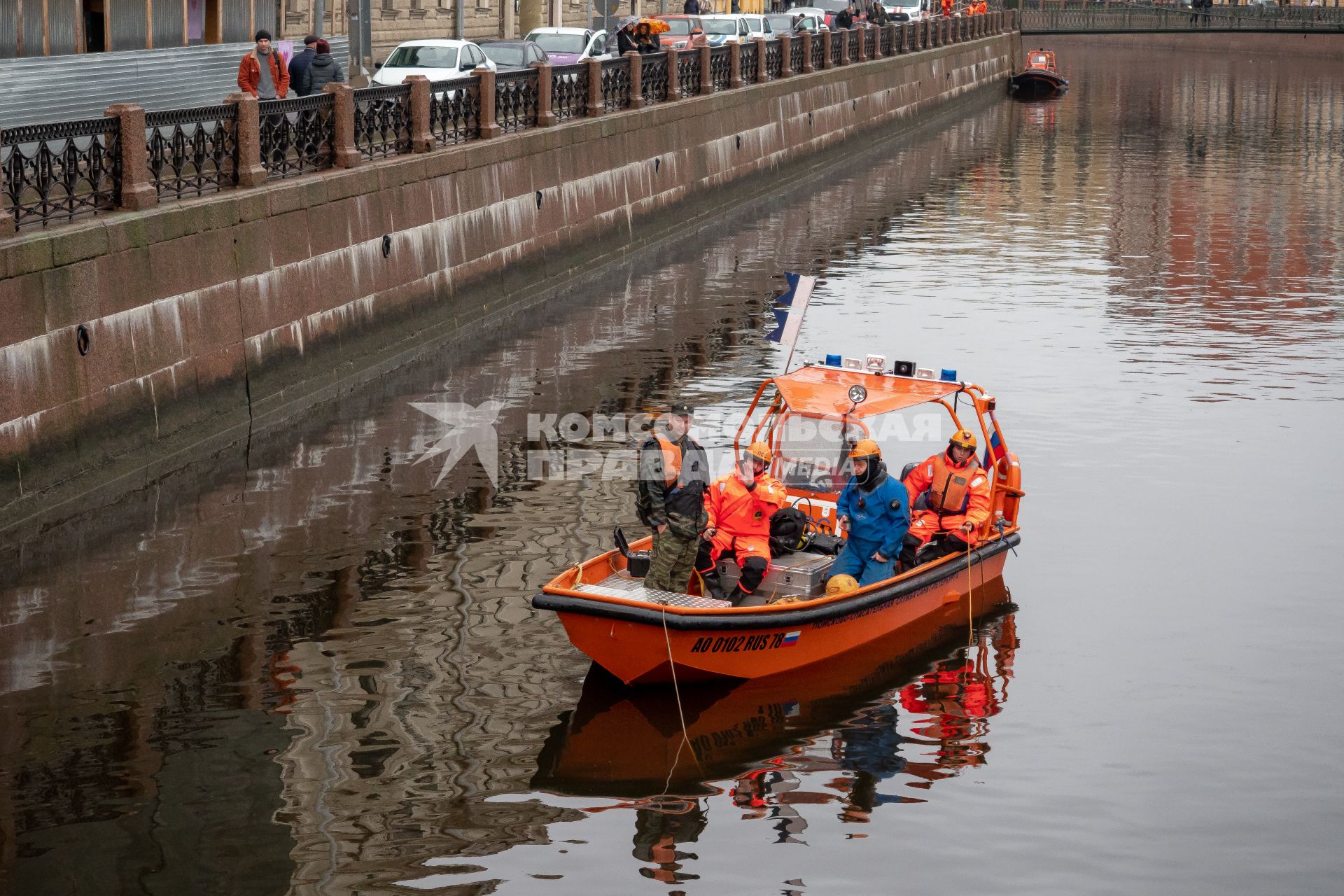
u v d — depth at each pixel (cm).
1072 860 1030
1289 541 1678
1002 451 1588
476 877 993
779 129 4806
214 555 1563
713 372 2423
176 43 2817
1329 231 3984
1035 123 6856
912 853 1037
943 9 7981
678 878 1000
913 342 2673
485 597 1473
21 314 1603
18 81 2286
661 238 3744
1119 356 2570
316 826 1049
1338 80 9025
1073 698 1284
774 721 1231
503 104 2916
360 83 2822
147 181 1870
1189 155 5675
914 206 4409
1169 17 10194
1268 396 2309
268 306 2084
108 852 1009
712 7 7756
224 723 1196
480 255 2739
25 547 1562
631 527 1692
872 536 1377
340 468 1881
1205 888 998
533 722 1216
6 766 1118
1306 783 1140
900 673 1330
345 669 1300
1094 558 1623
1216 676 1330
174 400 1880
